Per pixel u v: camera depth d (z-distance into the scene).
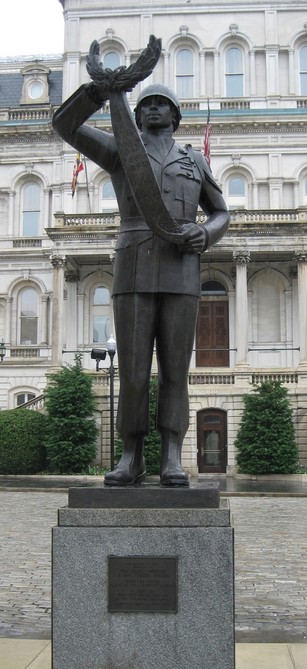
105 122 40.69
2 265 41.78
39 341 41.06
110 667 4.66
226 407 33.47
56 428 30.69
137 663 4.66
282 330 38.56
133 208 5.25
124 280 5.20
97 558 4.72
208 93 42.22
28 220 42.62
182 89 42.47
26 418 30.59
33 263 41.59
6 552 12.40
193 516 4.73
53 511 18.41
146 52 4.94
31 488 24.55
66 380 31.48
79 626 4.70
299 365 34.94
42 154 42.44
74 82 43.16
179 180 5.28
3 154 42.84
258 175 40.62
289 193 40.72
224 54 42.72
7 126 42.19
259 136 40.91
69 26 43.50
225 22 42.66
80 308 39.53
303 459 32.81
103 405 33.19
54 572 4.74
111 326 39.44
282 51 42.34
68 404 30.86
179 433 5.28
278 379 33.34
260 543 13.29
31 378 40.38
